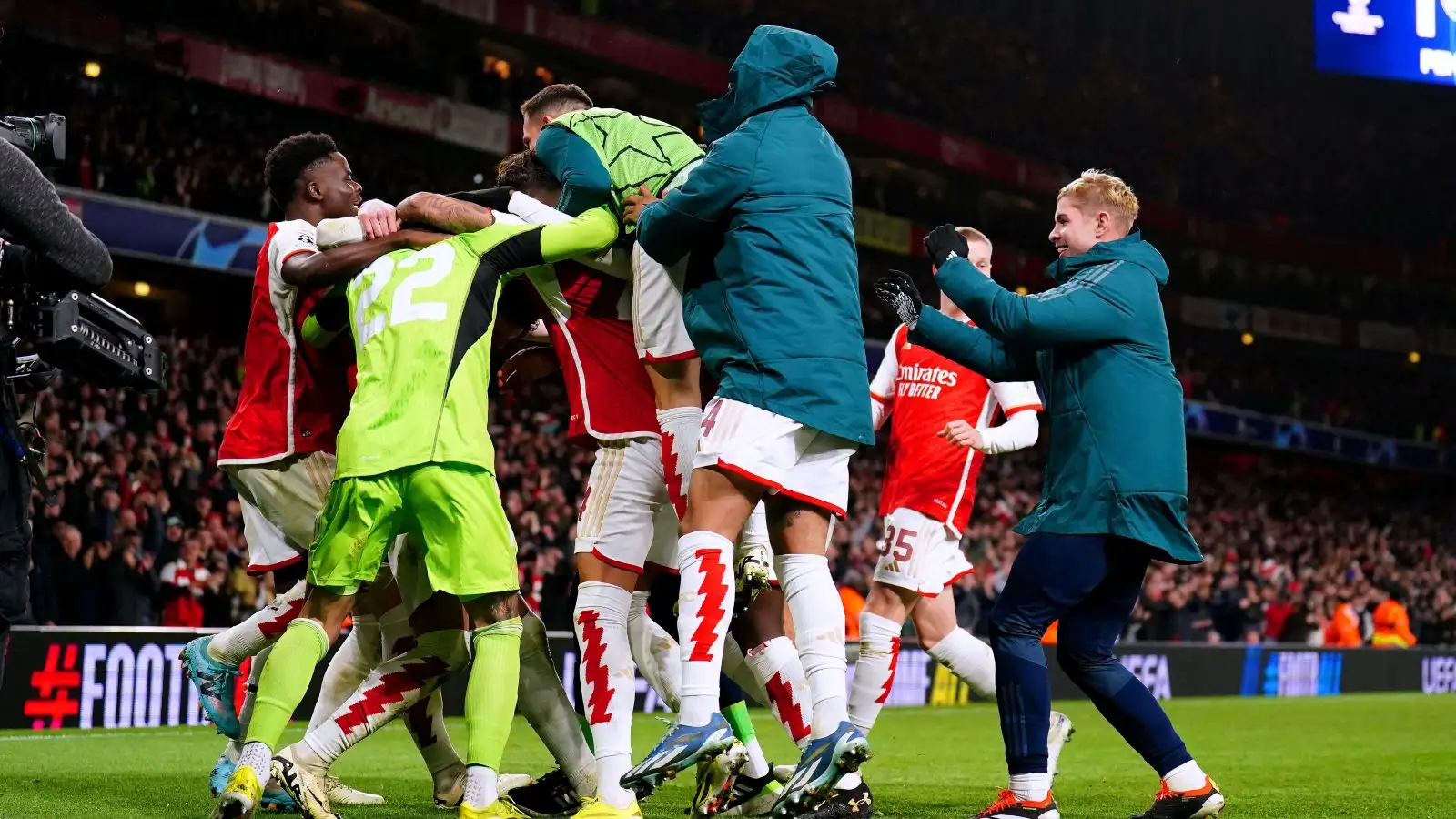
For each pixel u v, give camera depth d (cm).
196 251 1650
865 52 2558
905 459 517
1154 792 532
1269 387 3142
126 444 1328
